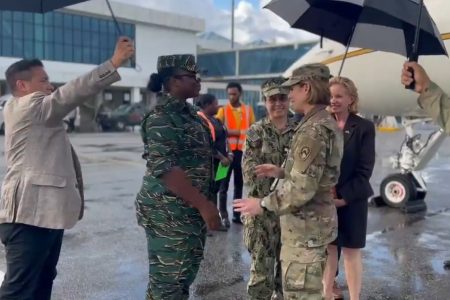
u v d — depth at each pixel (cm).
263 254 337
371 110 726
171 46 4553
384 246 584
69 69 4078
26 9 271
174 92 268
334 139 263
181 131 263
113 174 1184
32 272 298
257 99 4391
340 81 367
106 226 672
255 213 269
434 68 622
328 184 266
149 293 279
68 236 620
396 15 289
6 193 293
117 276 475
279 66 4756
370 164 365
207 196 281
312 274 267
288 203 257
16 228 291
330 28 381
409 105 680
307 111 270
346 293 438
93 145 2014
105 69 275
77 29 4138
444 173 1237
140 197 276
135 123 3170
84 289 441
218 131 582
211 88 4072
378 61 656
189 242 272
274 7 383
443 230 656
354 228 365
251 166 344
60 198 294
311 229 267
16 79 297
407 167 767
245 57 4984
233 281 466
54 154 294
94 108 3148
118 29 289
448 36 600
